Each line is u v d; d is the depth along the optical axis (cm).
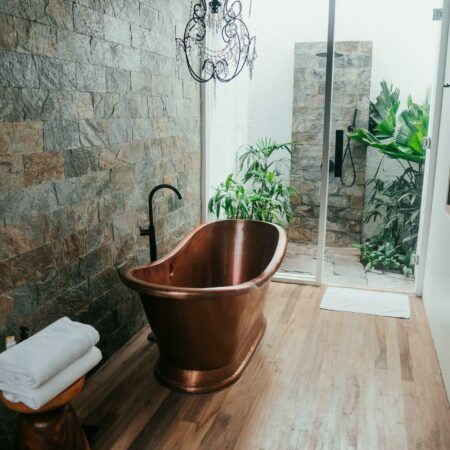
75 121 228
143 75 291
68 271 231
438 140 339
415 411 225
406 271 421
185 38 323
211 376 244
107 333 271
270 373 260
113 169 265
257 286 235
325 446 201
